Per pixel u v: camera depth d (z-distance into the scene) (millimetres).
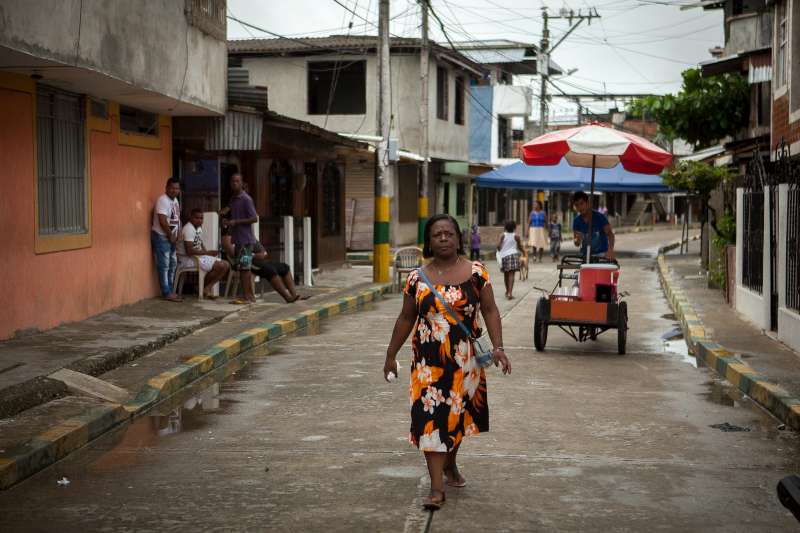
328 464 6559
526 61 46500
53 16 9555
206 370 10336
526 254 24188
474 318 5570
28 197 11000
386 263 21688
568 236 53719
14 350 9984
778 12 16453
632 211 70375
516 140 55031
